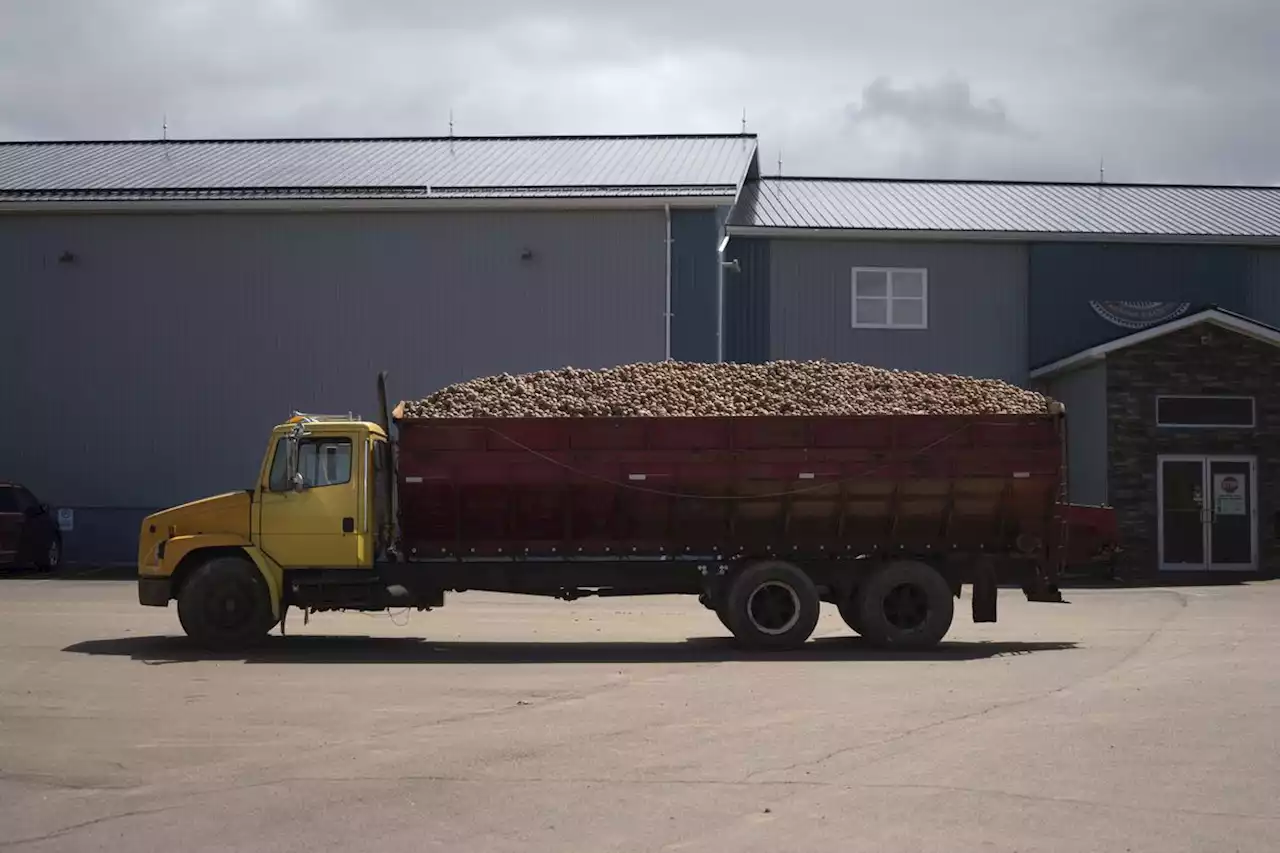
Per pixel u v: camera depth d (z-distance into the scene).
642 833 7.26
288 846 7.07
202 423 29.94
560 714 10.95
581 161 32.47
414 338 29.77
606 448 15.80
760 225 30.81
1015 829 7.35
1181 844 7.08
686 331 29.36
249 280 30.02
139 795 8.19
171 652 15.16
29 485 30.06
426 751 9.42
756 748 9.51
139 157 33.91
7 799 8.10
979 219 32.34
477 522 15.85
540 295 29.58
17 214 30.25
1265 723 10.51
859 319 31.20
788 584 15.76
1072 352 31.34
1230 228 32.25
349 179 30.97
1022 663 14.36
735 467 15.84
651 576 16.06
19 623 18.12
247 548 15.56
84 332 30.17
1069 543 16.50
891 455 15.98
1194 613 20.41
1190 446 28.45
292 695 11.94
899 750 9.43
